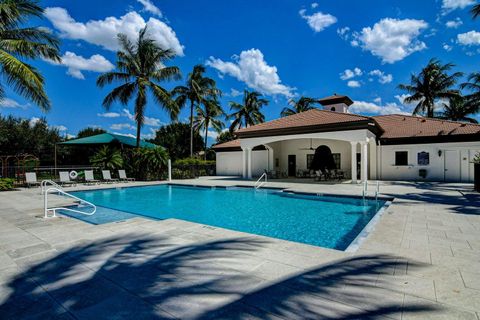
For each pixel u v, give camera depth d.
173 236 5.17
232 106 37.62
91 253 4.24
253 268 3.58
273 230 7.29
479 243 4.58
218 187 15.94
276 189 14.52
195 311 2.56
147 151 20.19
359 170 20.58
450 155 17.16
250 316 2.45
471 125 17.61
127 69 20.98
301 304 2.64
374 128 17.06
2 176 18.33
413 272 3.37
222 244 4.63
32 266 3.71
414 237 4.94
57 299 2.80
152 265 3.73
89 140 21.11
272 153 22.83
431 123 19.50
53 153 30.55
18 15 12.48
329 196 11.87
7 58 11.05
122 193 14.88
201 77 31.56
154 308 2.62
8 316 2.49
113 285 3.12
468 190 12.32
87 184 17.23
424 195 10.73
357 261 3.77
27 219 6.86
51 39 13.78
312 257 3.96
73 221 6.61
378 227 5.69
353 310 2.52
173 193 14.84
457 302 2.64
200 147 46.91
